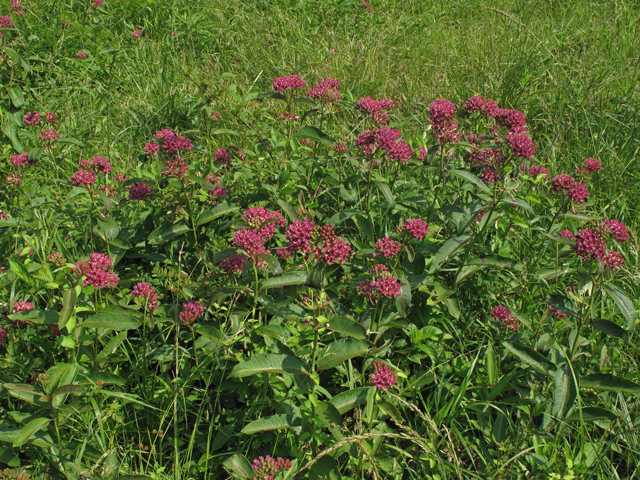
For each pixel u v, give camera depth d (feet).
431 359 5.31
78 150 8.09
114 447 4.71
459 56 11.51
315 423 4.59
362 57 11.44
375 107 7.00
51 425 4.73
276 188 6.31
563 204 5.69
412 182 6.55
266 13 13.82
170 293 5.85
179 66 10.53
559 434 4.83
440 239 6.12
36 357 5.18
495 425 5.00
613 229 4.95
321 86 7.25
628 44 11.39
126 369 5.34
